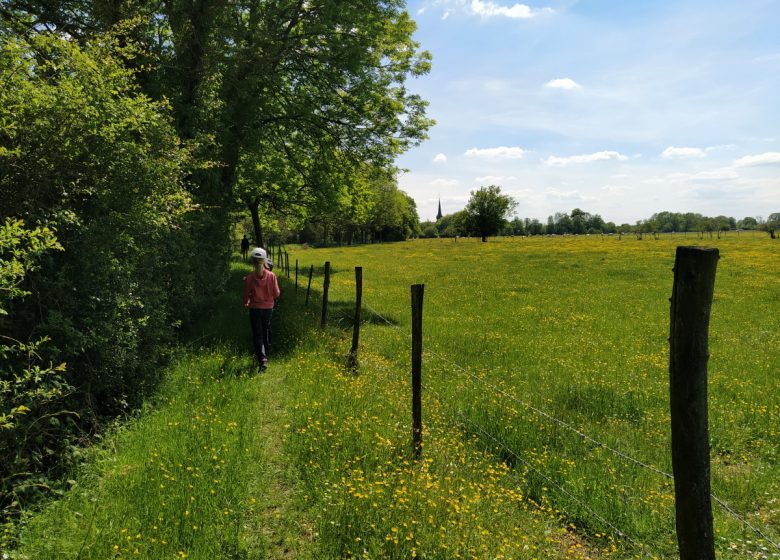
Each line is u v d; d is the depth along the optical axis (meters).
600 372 10.05
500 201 102.19
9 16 7.75
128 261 6.58
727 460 6.43
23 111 4.74
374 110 18.58
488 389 8.40
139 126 6.19
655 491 5.25
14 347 4.10
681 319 2.74
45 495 4.19
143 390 6.73
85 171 5.52
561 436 6.62
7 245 3.62
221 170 13.98
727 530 4.69
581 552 4.32
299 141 19.77
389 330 14.01
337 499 4.45
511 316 17.61
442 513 4.30
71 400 5.27
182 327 10.73
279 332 11.73
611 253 55.72
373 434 5.93
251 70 14.66
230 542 3.91
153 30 12.12
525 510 4.88
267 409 6.98
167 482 4.48
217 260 14.40
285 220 33.56
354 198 26.38
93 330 5.37
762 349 12.62
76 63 5.45
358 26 16.81
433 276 33.22
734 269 34.97
